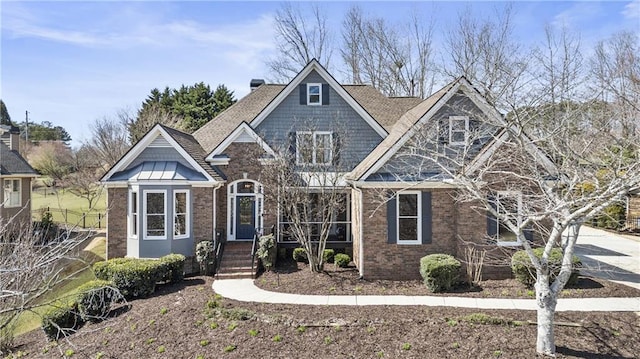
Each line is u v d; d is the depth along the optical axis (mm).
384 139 22266
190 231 18969
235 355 11047
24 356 12578
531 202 11578
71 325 13344
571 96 12766
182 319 12930
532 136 11445
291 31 43406
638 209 28062
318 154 19578
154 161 19453
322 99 22688
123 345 12055
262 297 14547
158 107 44562
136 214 18766
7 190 28875
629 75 17172
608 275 16812
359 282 16406
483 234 16516
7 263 8852
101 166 38500
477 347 10781
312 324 12055
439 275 14773
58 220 34375
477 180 11242
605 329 11438
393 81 43844
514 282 15805
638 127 12703
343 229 21828
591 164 10828
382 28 43688
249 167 21141
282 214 20656
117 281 15016
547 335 10367
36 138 73688
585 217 9562
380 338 11367
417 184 15273
